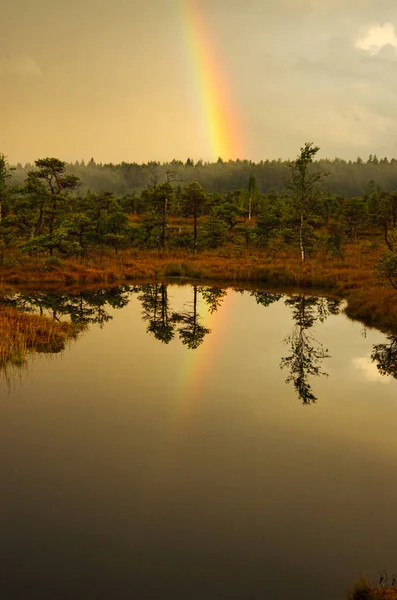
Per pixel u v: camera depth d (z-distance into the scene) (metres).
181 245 58.62
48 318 19.14
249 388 11.54
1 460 7.79
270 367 13.40
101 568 5.36
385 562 5.54
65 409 9.97
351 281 30.98
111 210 63.88
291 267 37.75
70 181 48.81
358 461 7.98
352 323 20.03
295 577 5.29
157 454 8.08
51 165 46.38
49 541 5.80
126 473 7.43
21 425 9.16
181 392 11.13
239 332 18.14
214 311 22.98
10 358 13.30
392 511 6.55
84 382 11.74
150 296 28.09
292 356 14.62
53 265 35.88
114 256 46.03
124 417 9.61
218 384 11.81
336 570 5.40
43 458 7.86
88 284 33.03
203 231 62.59
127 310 23.08
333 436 8.95
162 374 12.50
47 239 36.41
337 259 43.41
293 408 10.30
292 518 6.35
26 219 44.56
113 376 12.24
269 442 8.62
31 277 33.09
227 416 9.77
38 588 5.05
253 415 9.87
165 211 56.38
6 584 5.10
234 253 51.53
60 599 4.90
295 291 30.42
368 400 10.89
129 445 8.40
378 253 48.34
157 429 9.06
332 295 28.62
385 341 16.75
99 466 7.64
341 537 5.98
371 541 5.91
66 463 7.71
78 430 8.97
